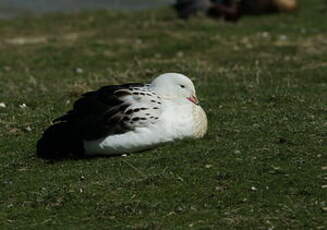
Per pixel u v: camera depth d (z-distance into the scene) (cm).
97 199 1162
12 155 1382
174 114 1339
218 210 1109
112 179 1225
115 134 1312
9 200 1184
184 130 1347
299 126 1466
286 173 1229
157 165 1276
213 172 1241
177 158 1298
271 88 1811
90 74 2083
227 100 1705
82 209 1134
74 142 1330
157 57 2352
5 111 1653
